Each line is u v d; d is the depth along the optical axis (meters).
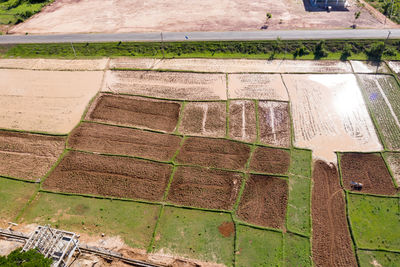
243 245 25.69
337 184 30.02
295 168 31.47
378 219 27.17
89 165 32.31
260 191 29.53
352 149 33.31
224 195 29.34
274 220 27.27
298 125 36.25
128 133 35.84
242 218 27.52
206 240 26.12
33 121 37.94
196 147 33.94
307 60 46.69
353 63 45.62
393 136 34.66
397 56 46.12
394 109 37.97
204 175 31.06
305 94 40.62
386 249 25.00
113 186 30.31
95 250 25.11
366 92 40.59
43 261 20.28
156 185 30.36
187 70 45.50
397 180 30.22
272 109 38.59
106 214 28.09
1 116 38.78
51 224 27.31
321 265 24.34
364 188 29.56
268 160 32.31
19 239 26.11
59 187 30.33
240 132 35.66
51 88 43.06
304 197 28.91
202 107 39.19
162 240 26.19
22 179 31.12
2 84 44.03
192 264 24.61
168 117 37.94
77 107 39.75
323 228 26.69
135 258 25.02
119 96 41.22
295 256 24.91
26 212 28.38
